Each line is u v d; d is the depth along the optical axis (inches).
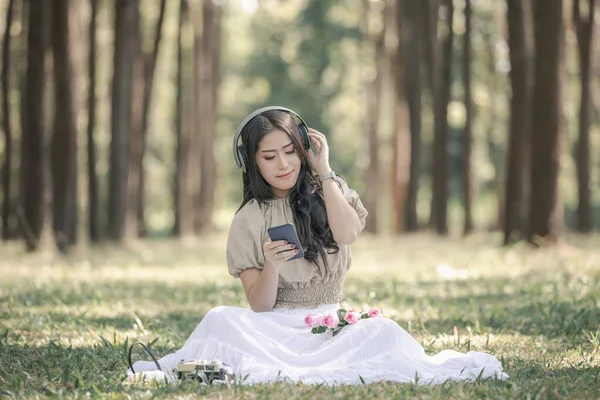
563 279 444.1
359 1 1585.9
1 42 1069.1
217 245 938.1
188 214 1130.7
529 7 757.3
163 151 1733.5
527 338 277.1
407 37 1074.1
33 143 661.9
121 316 335.0
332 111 1797.5
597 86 1181.7
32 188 663.1
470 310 347.6
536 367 223.0
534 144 633.6
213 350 201.2
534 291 397.1
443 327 305.6
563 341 270.4
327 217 207.9
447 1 1008.2
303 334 201.8
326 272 207.9
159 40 1013.8
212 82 1226.6
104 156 1455.5
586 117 952.9
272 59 1736.0
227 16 1701.5
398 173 1107.9
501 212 1250.6
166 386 188.1
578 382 201.2
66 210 668.7
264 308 205.5
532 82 637.3
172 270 581.9
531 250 623.2
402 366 200.8
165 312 352.2
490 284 447.8
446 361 207.2
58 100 661.9
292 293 208.8
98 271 554.6
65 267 565.6
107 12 1209.4
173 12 1438.2
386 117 1633.9
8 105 953.5
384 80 1327.5
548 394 186.4
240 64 1825.8
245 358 196.7
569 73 1318.9
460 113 1537.9
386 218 1782.7
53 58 659.4
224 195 1973.4
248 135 204.4
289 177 203.3
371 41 1392.7
